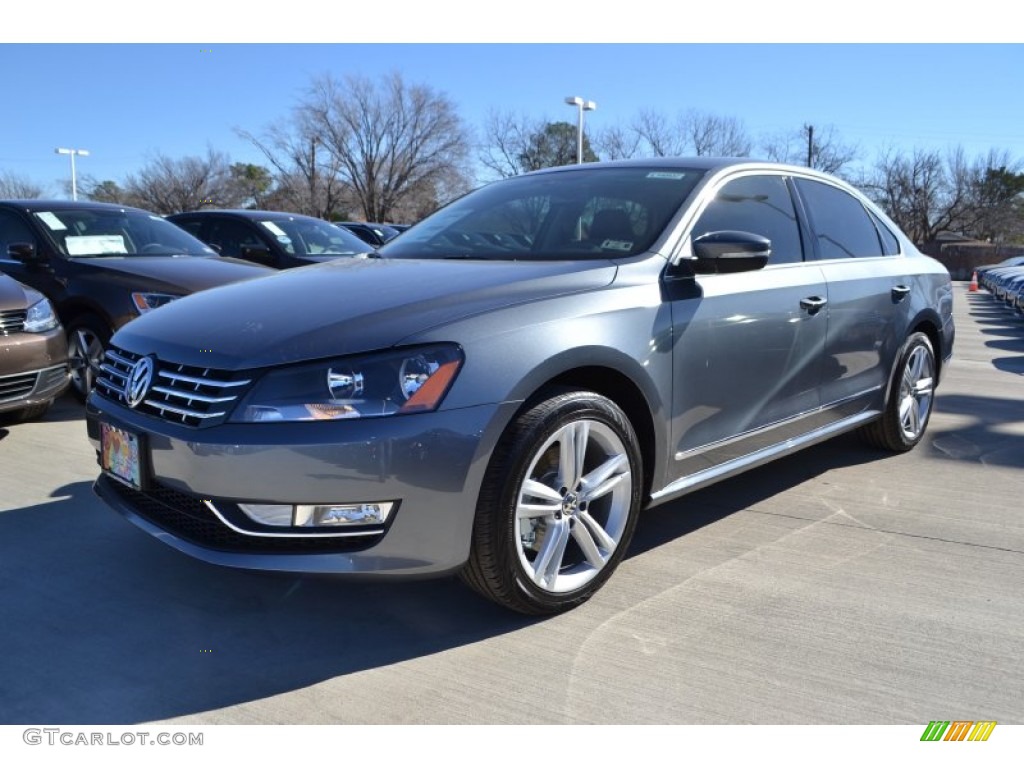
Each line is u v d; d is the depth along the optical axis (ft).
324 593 9.89
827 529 11.98
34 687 7.93
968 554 11.12
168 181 182.50
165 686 7.98
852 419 14.10
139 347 9.42
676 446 10.36
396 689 7.93
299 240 29.22
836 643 8.75
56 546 11.18
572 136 161.27
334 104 163.94
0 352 15.35
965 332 41.24
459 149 168.55
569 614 9.36
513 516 8.50
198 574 10.37
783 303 11.76
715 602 9.65
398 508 7.95
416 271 10.21
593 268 9.87
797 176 13.57
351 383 7.93
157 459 8.55
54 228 20.75
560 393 8.87
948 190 171.01
